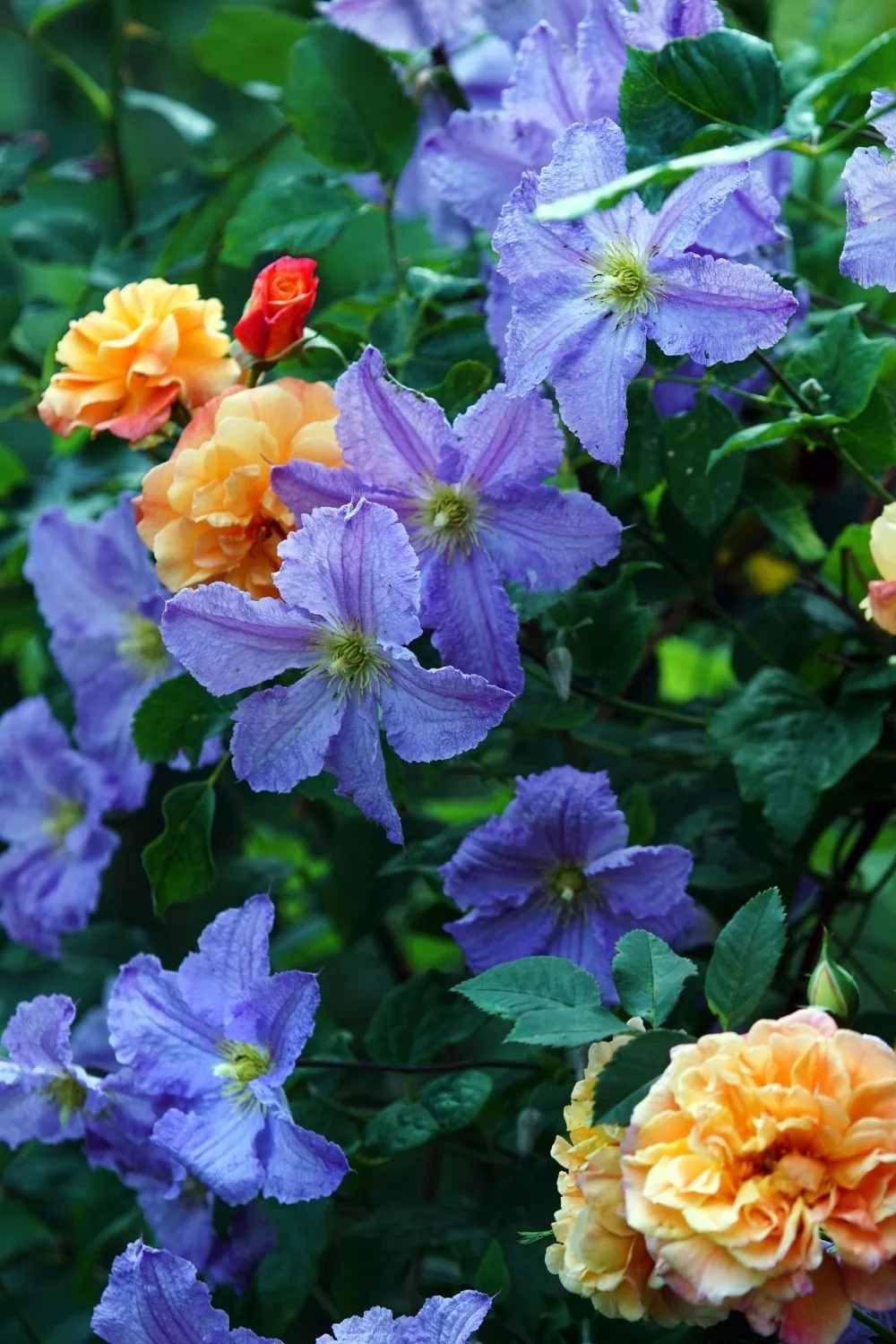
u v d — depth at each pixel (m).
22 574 1.43
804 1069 1.04
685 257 1.11
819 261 1.37
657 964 1.08
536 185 1.12
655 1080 1.05
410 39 1.30
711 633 1.50
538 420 1.13
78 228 1.43
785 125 1.15
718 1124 1.03
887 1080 1.03
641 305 1.12
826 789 1.27
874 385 1.19
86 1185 1.39
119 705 1.33
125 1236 1.31
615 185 1.06
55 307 1.46
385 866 1.25
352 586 1.12
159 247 1.42
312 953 1.50
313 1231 1.25
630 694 1.41
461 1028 1.22
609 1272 1.05
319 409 1.16
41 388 1.42
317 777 1.19
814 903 1.36
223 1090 1.16
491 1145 1.28
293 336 1.17
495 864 1.20
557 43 1.21
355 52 1.29
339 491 1.13
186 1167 1.15
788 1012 1.25
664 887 1.19
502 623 1.15
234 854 1.50
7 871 1.37
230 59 1.43
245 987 1.16
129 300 1.18
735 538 1.42
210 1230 1.24
